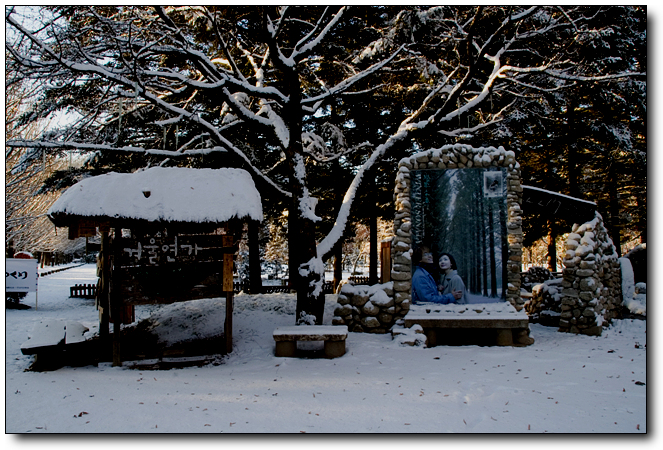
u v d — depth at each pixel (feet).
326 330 28.81
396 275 34.47
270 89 35.32
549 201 36.76
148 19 35.35
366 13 42.93
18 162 50.67
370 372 24.43
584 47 38.17
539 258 153.99
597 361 26.32
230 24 39.47
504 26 33.01
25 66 34.42
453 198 34.19
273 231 93.15
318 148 44.91
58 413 17.47
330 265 154.40
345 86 38.06
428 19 34.60
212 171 29.89
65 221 27.68
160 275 27.73
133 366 26.50
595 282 35.22
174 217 26.84
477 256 33.58
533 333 35.50
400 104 56.80
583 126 60.75
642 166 60.39
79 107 41.24
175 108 37.29
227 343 29.63
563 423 16.43
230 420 16.71
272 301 42.42
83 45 36.86
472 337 32.99
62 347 26.21
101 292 30.12
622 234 82.48
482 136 53.16
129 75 36.63
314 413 17.51
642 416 17.16
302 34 46.57
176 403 18.88
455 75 47.26
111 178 27.71
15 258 55.93
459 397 19.67
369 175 37.76
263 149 56.39
